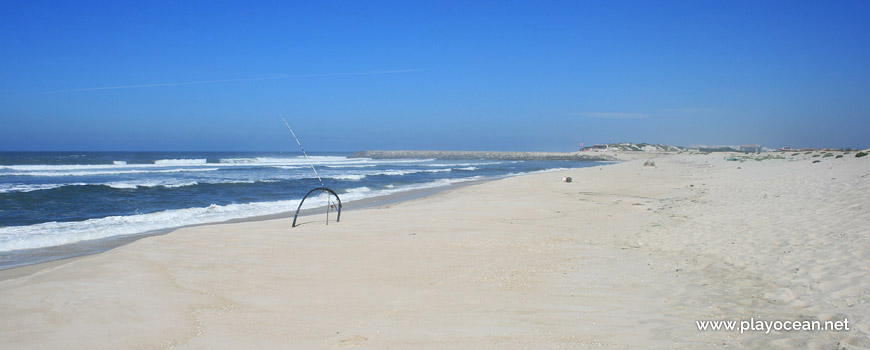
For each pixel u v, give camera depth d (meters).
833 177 15.45
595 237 8.44
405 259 6.77
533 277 5.74
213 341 3.75
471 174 38.97
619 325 4.01
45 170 35.78
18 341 3.65
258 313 4.45
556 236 8.59
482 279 5.67
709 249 6.75
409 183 27.72
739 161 42.53
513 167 56.75
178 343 3.70
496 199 15.82
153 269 5.94
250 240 8.20
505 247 7.62
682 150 128.62
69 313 4.21
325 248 7.54
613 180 23.61
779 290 4.66
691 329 3.82
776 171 22.77
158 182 25.75
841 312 3.83
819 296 4.30
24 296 4.61
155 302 4.64
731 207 10.84
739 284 5.02
